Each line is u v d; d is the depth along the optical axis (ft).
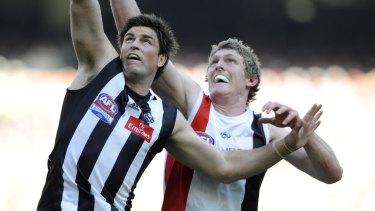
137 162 58.65
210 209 65.46
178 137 61.05
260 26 431.02
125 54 59.11
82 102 57.82
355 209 123.65
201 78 180.24
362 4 435.12
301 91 179.52
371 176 131.95
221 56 67.67
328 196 125.18
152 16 60.75
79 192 56.03
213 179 63.87
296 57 403.54
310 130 62.95
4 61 273.33
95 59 58.90
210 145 62.64
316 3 432.66
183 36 425.28
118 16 67.00
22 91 164.45
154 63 59.88
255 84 68.74
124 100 58.29
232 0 429.38
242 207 67.00
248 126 67.36
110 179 57.21
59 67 346.74
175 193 65.72
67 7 410.72
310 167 69.00
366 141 150.41
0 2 406.62
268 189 127.24
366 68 376.89
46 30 408.87
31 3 409.69
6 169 128.67
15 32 404.36
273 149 63.26
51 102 162.09
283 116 62.13
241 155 63.77
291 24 433.07
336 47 427.33
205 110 66.59
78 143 56.80
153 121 59.41
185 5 426.10
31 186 122.93
